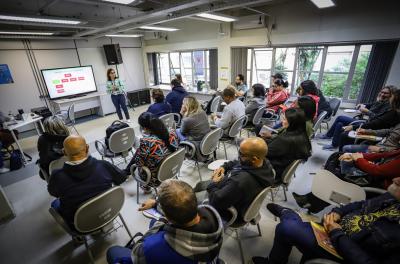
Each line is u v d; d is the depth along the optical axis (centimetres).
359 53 417
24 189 289
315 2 327
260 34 509
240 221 151
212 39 597
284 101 405
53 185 144
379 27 368
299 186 258
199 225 84
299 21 449
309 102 233
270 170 144
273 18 479
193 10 381
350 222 122
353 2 381
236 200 134
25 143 475
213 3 365
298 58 489
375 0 361
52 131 221
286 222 135
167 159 196
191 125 268
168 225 85
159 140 200
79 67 633
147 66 802
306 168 295
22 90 557
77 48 639
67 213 151
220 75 614
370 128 264
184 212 79
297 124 186
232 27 549
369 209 123
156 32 705
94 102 638
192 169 311
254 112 373
